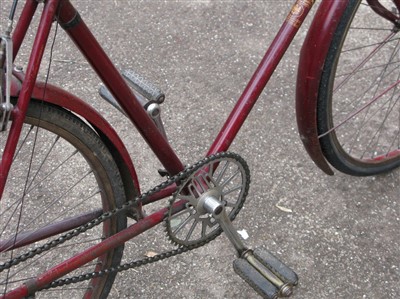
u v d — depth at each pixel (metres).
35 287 1.00
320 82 1.14
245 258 1.17
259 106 1.61
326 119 1.21
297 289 1.28
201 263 1.32
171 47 1.74
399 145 1.54
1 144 1.46
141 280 1.29
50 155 1.48
